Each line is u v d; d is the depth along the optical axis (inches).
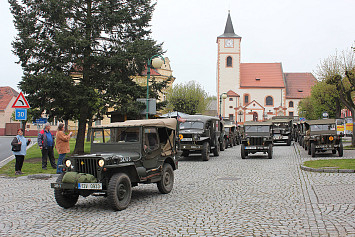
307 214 275.7
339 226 239.5
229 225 249.0
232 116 3567.9
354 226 238.2
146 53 802.8
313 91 1788.9
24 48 766.5
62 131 554.9
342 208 290.4
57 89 741.9
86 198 362.0
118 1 844.0
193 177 507.5
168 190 383.9
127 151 349.4
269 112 3607.3
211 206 312.5
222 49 3599.9
